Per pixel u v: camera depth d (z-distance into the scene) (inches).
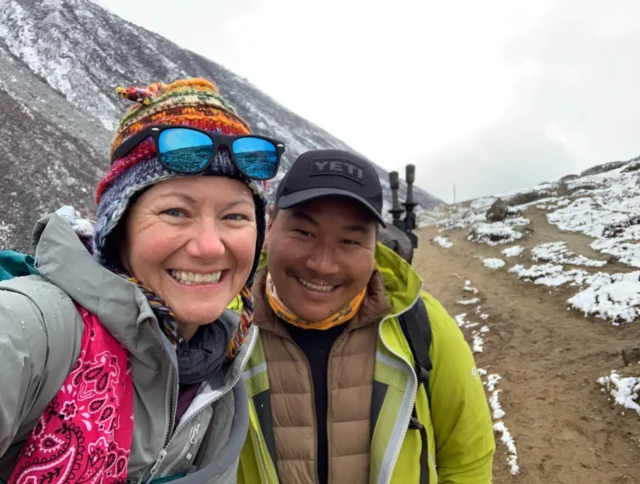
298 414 26.2
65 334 14.6
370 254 26.0
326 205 24.7
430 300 29.9
